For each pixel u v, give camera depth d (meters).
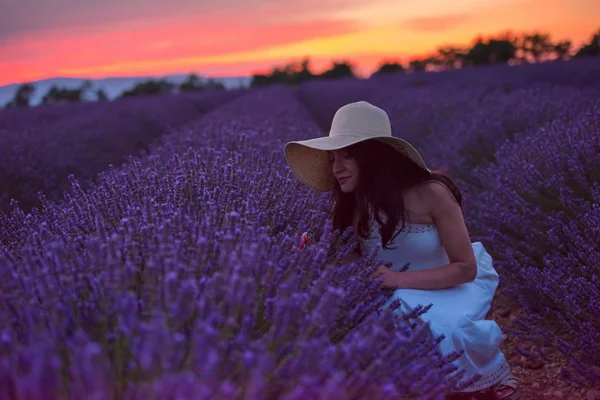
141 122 10.42
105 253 1.61
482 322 2.14
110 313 1.34
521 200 3.46
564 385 2.43
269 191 2.48
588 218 2.83
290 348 1.38
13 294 1.34
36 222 2.24
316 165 2.58
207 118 10.17
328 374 1.28
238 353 1.26
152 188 2.39
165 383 0.97
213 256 1.72
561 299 2.53
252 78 62.38
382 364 1.35
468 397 2.16
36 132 7.11
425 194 2.22
